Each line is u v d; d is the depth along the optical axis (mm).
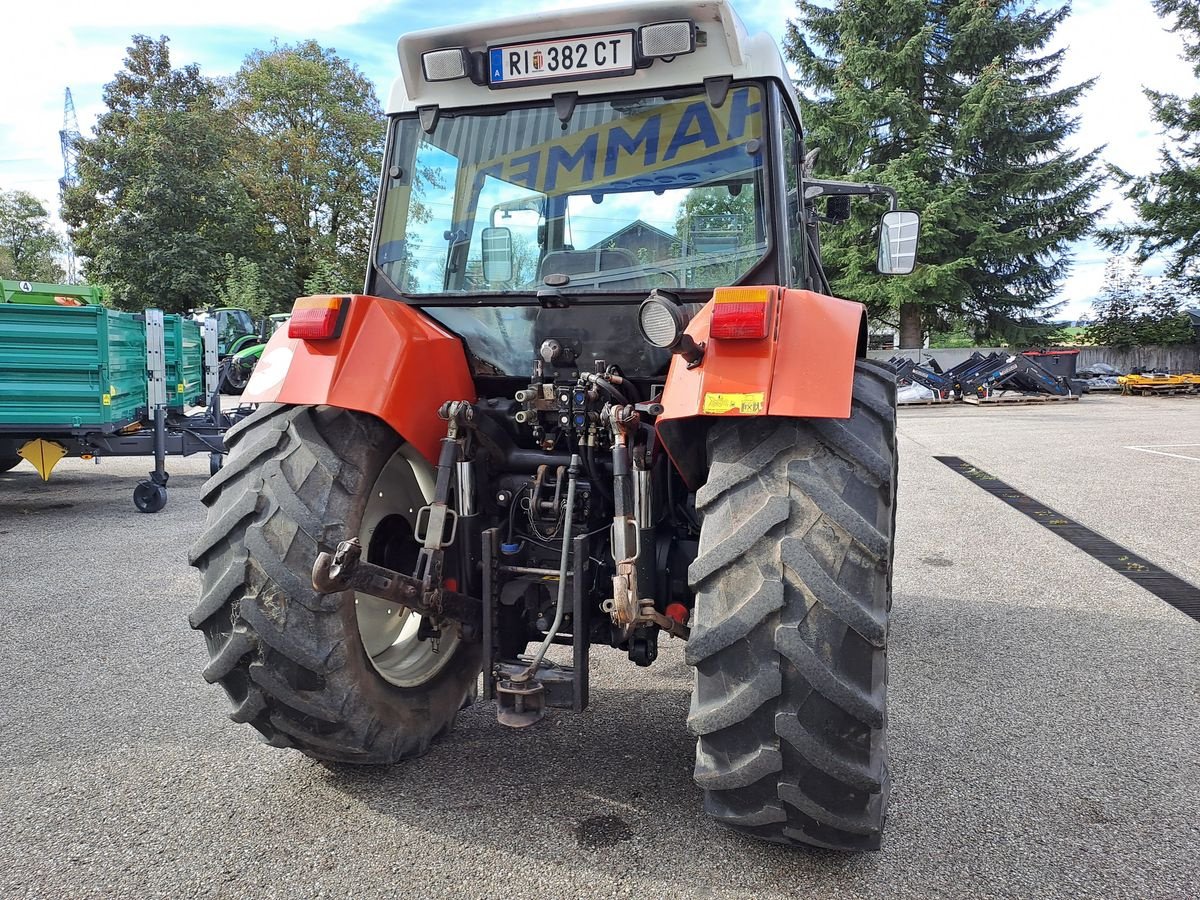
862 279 27109
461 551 2686
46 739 3176
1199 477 9398
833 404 2086
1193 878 2322
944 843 2477
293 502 2350
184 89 35938
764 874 2305
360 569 2291
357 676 2475
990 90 25766
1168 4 28562
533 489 2672
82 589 5328
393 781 2826
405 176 3084
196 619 2396
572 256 2881
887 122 27469
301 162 40281
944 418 17047
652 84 2756
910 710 3488
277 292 35094
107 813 2631
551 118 2889
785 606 1996
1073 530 6953
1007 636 4438
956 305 28328
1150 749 3127
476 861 2363
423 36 2883
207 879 2285
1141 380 23203
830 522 2033
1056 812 2666
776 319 2178
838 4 29672
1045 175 26906
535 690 2439
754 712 2018
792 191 3012
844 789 2041
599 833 2502
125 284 31578
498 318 2906
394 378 2518
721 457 2199
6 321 7320
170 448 8336
